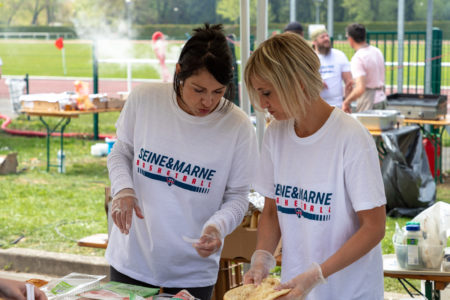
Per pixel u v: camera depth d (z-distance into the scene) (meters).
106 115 14.92
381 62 7.13
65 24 30.34
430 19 8.41
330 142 2.04
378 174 2.02
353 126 2.02
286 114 1.98
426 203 6.14
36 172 8.68
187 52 2.16
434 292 3.06
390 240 5.43
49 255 5.20
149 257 2.47
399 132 6.18
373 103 7.14
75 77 24.88
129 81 13.24
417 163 6.26
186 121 2.36
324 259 2.12
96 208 6.82
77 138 11.70
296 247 2.18
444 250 3.06
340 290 2.10
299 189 2.13
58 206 6.89
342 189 2.05
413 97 7.28
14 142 11.16
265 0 3.87
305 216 2.12
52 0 30.23
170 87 2.42
